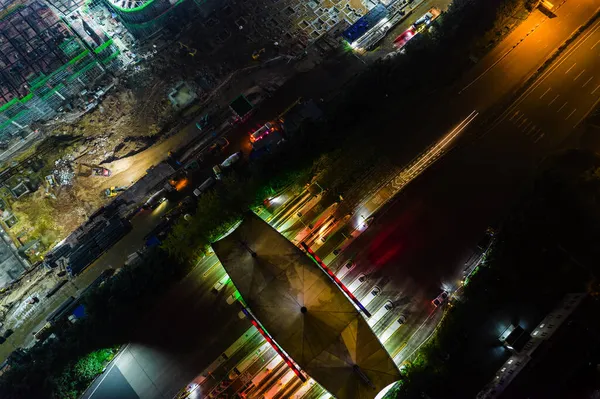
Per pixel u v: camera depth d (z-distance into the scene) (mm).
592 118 116312
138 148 133000
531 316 96938
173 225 119188
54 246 124000
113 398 103125
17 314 116375
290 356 91062
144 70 141500
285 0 146500
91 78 139125
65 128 137500
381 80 122125
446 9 138125
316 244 111250
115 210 125062
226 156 127750
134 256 118375
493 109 121188
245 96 134875
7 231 126438
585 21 129000
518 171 113875
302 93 132625
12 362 109500
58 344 105812
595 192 101625
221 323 108000
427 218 111188
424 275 106000
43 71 128875
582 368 83688
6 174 133125
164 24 145375
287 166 115875
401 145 119125
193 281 111938
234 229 104188
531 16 130750
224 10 146750
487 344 95938
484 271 101188
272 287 96750
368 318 103000
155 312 109625
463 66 125938
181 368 104750
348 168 117375
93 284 116562
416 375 92875
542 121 118438
